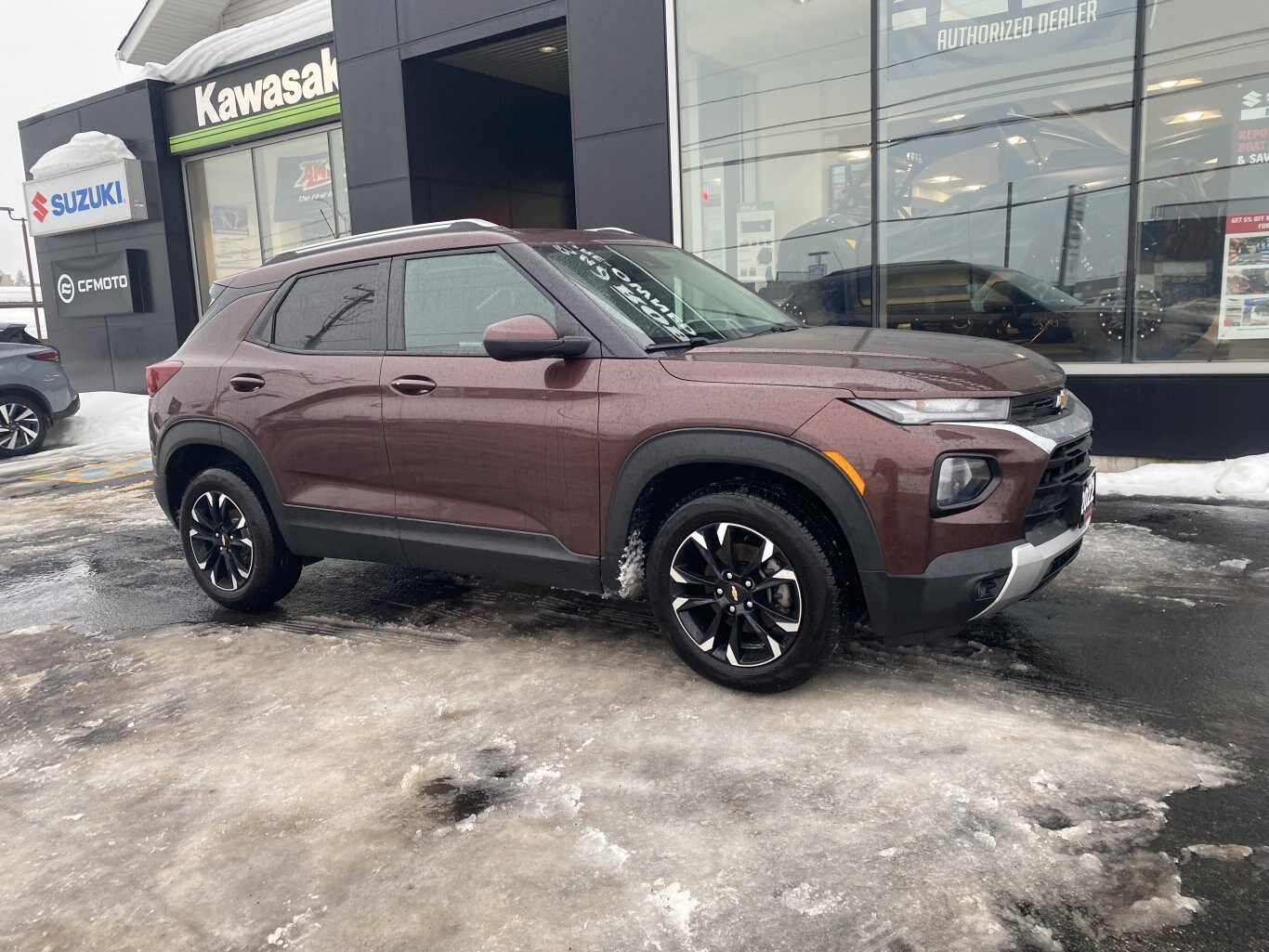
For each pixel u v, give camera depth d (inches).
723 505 122.9
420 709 134.0
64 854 102.7
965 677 133.1
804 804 102.6
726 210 324.8
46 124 616.1
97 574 225.0
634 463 128.1
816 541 118.5
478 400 141.7
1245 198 244.7
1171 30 247.6
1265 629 145.3
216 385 173.8
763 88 312.3
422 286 152.3
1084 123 263.0
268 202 536.1
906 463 112.2
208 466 186.4
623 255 154.9
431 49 383.6
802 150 309.6
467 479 144.6
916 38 285.1
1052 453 116.1
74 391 470.3
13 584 219.1
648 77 322.7
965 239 285.7
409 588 193.9
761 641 128.6
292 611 183.0
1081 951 78.3
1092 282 266.7
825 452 115.1
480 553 145.5
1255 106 241.0
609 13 327.3
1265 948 77.5
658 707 128.9
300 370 162.7
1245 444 244.5
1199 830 94.0
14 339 469.1
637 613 169.8
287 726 131.2
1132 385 257.0
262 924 88.4
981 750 112.1
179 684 150.0
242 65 513.0
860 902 85.9
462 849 98.5
